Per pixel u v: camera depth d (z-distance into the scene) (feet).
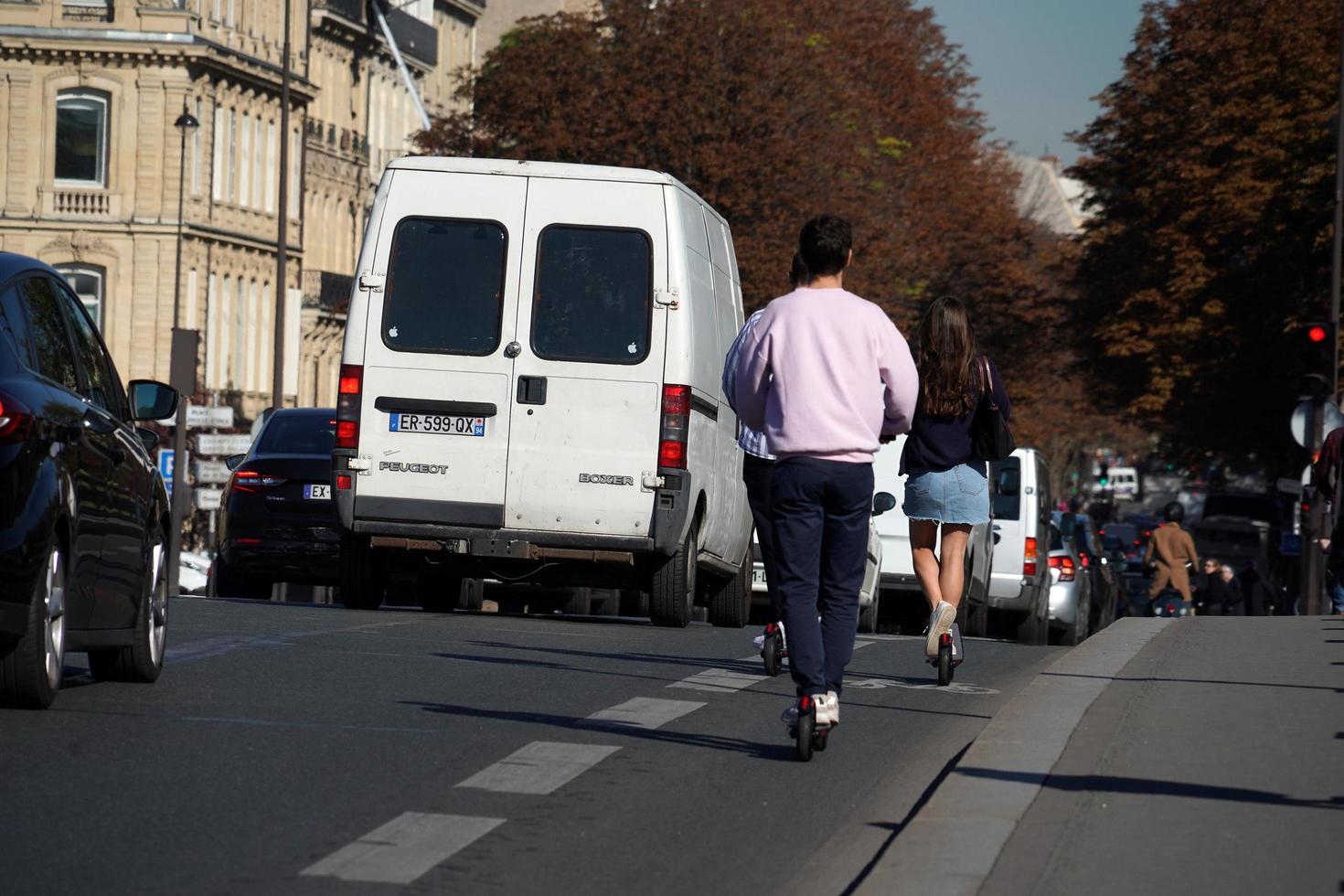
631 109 259.19
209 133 334.85
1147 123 279.28
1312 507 156.35
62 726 43.73
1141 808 34.94
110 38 322.34
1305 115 259.60
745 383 42.11
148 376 323.98
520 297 77.61
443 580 96.43
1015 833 32.83
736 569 89.81
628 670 59.06
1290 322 260.01
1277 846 31.83
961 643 58.70
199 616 73.77
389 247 78.23
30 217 323.78
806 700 42.29
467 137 279.49
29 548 43.70
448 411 77.87
